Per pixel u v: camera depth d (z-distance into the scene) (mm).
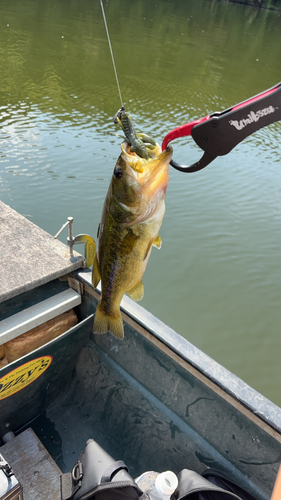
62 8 26344
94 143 9914
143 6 34312
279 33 33188
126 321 1989
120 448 2123
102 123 10953
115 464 1537
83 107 11719
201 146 1140
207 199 8867
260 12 45875
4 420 2053
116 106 12031
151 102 12633
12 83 12641
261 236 7895
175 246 7438
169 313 6102
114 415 2195
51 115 10984
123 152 1111
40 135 9914
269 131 13211
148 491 1514
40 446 2070
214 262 7180
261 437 1606
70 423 2271
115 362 2186
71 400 2367
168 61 17953
